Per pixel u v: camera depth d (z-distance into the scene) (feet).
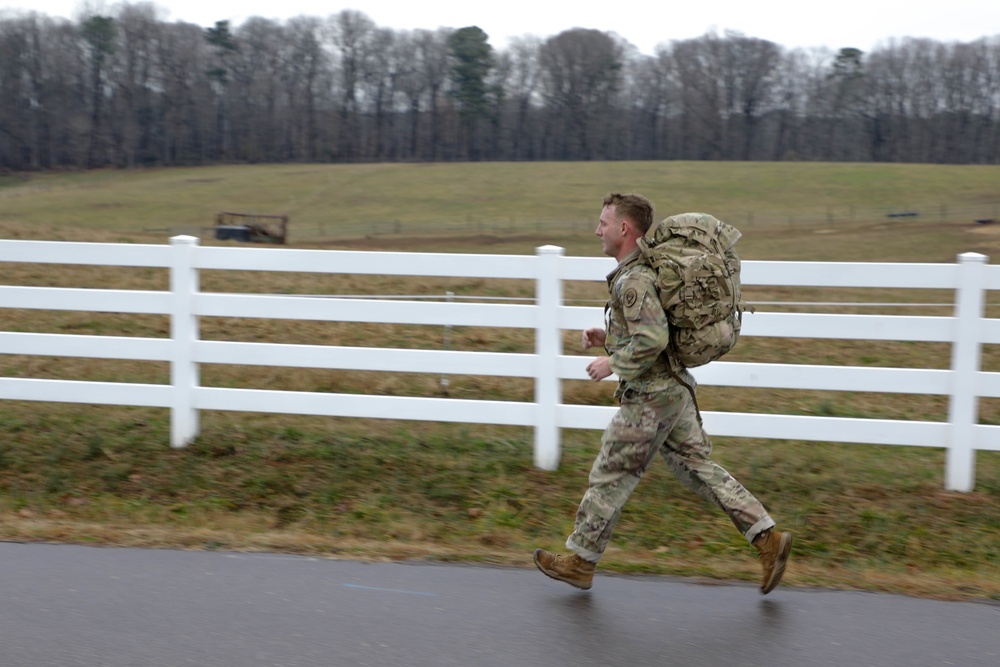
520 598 13.20
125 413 23.59
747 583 14.01
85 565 14.26
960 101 336.90
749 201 233.76
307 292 38.42
